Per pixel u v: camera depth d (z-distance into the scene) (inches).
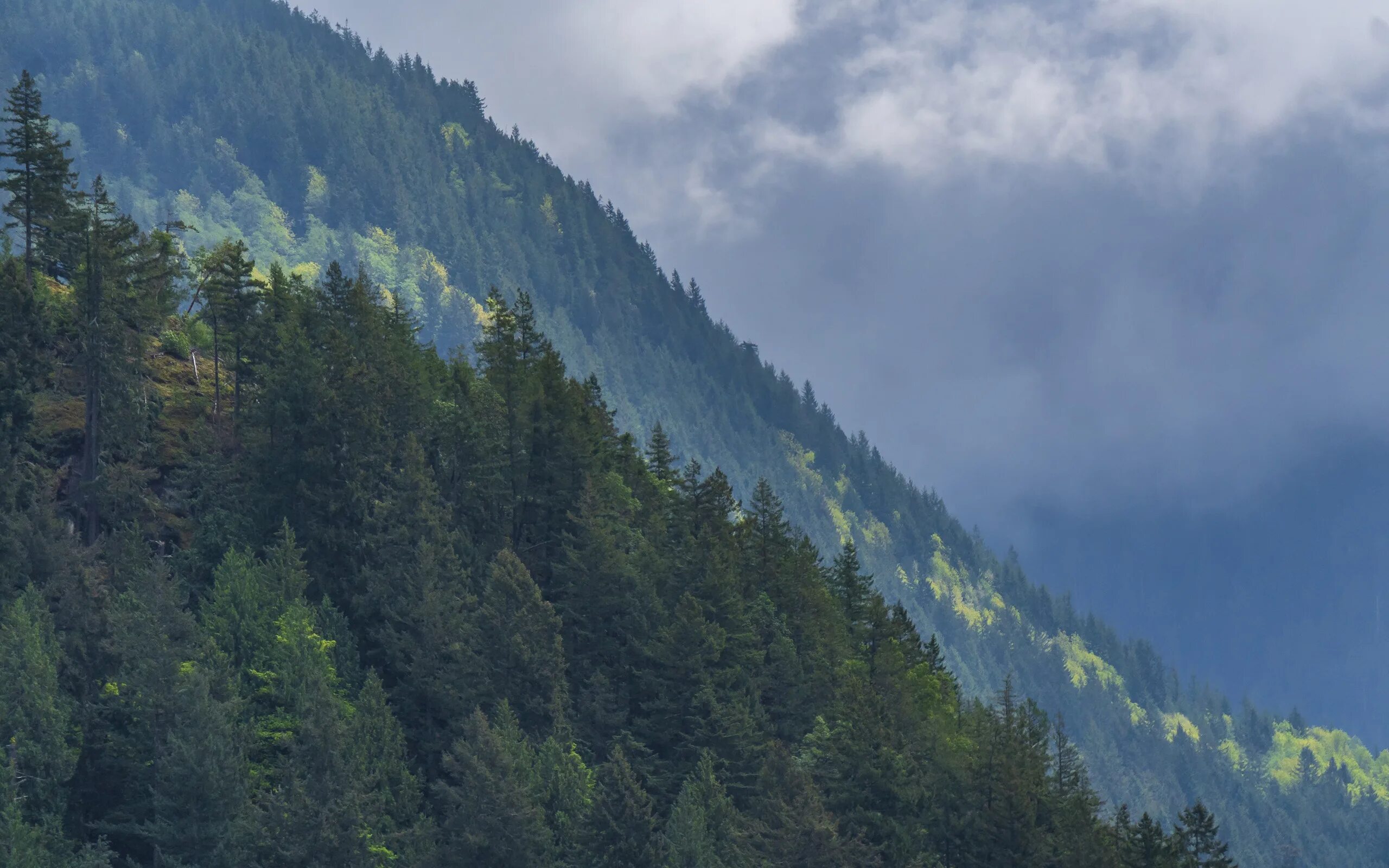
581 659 4972.9
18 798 3312.0
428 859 3639.3
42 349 5073.8
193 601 4589.1
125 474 4891.7
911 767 4736.7
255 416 4970.5
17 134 5506.9
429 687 4392.2
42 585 4082.2
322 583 4773.6
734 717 4658.0
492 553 5305.1
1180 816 4852.4
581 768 4089.6
